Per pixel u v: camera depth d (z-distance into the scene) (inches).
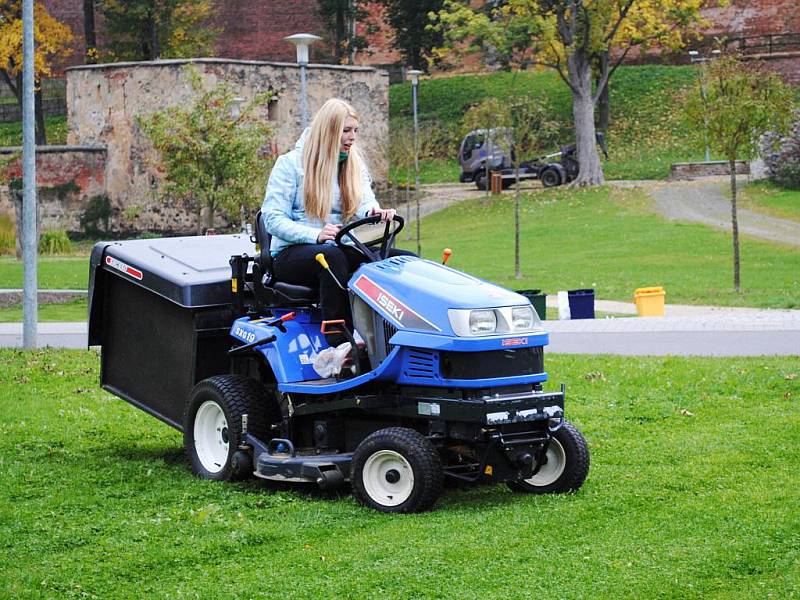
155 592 281.0
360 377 352.2
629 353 687.7
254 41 3272.6
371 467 348.2
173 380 411.2
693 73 2869.1
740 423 469.7
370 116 2445.9
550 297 1220.5
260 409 380.8
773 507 346.3
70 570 296.2
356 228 368.8
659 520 335.3
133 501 362.0
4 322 1053.2
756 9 2910.9
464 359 337.7
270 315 389.1
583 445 365.4
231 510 350.3
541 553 304.2
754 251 1576.0
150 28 2726.4
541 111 1876.2
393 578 286.0
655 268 1456.7
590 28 2206.0
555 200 2190.0
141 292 419.2
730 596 275.7
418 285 348.2
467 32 2198.6
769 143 2126.0
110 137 2235.5
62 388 577.9
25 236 747.4
